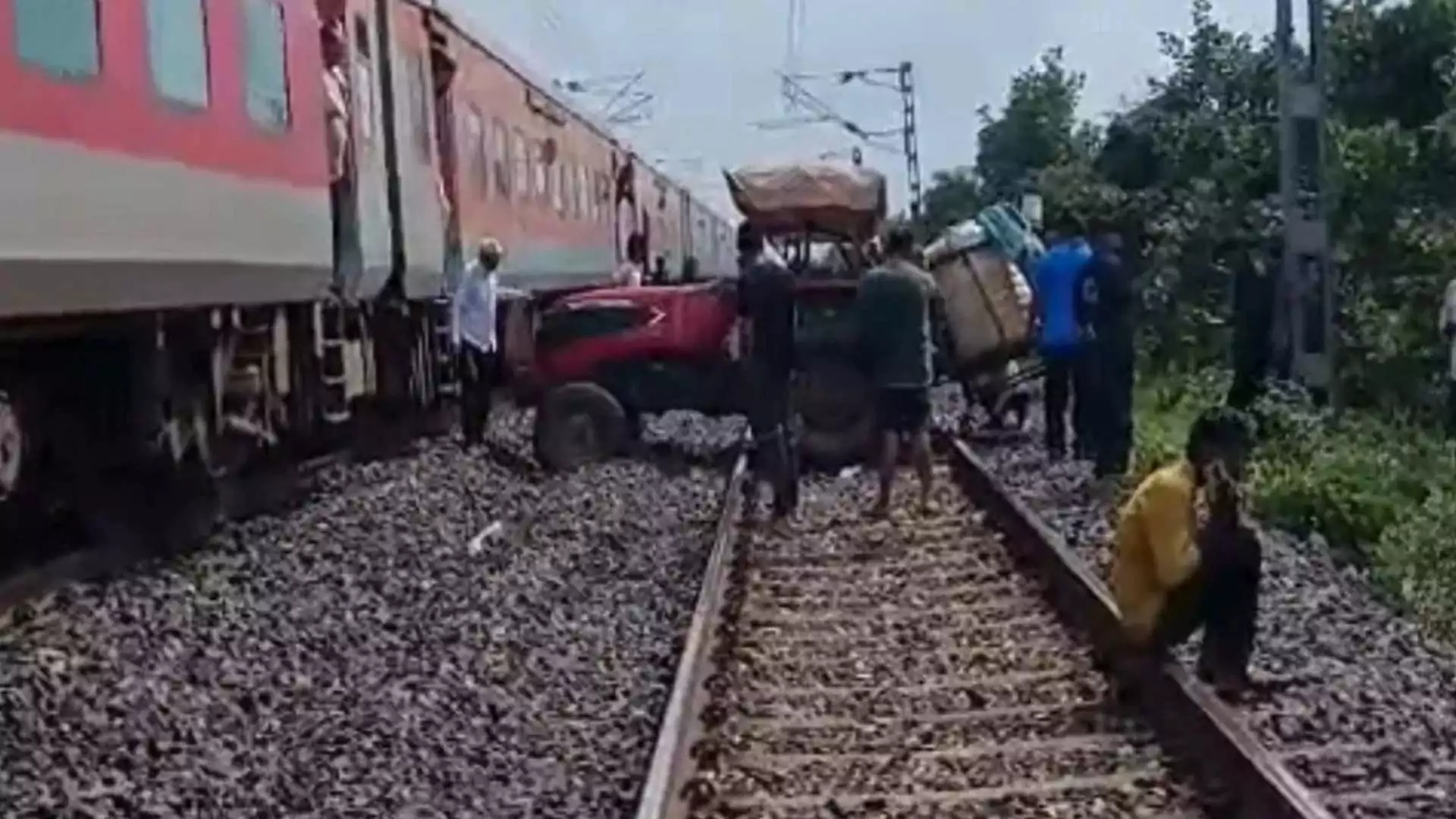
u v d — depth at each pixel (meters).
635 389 21.06
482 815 7.91
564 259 32.44
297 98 15.52
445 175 23.39
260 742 9.05
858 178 23.08
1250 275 20.41
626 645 11.49
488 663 10.85
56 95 10.33
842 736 9.08
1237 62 38.50
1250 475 16.09
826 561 14.48
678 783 7.94
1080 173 40.16
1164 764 8.32
